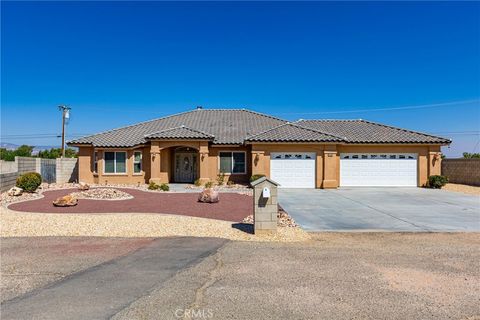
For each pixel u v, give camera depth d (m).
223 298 5.64
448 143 26.56
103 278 6.56
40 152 48.44
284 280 6.48
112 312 5.11
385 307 5.35
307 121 32.28
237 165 28.03
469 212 15.11
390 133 28.25
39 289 6.01
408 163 26.88
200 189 24.97
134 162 28.81
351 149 26.84
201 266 7.33
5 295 5.75
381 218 13.62
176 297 5.66
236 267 7.27
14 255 8.14
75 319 4.89
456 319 4.99
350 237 10.43
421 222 12.82
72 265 7.38
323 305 5.41
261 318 4.97
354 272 6.96
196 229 11.16
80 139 29.38
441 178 25.88
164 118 34.00
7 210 14.70
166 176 28.09
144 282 6.35
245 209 15.56
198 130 29.86
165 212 14.60
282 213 14.34
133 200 18.52
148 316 5.00
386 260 7.84
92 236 10.16
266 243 9.53
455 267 7.35
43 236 10.12
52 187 26.09
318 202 18.20
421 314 5.13
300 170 25.91
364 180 26.81
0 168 25.91
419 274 6.87
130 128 31.92
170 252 8.46
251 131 30.00
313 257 8.06
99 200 18.28
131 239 9.84
